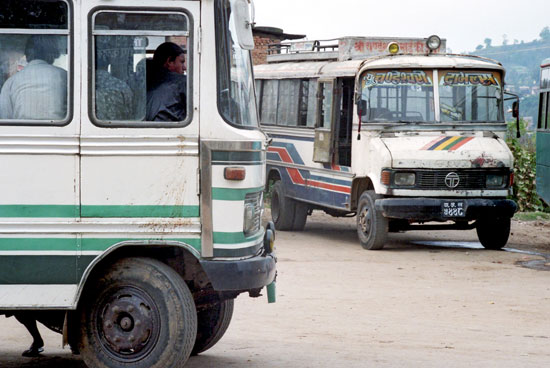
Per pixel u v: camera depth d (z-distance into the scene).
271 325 10.54
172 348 7.10
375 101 16.59
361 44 18.11
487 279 13.85
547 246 18.19
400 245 17.84
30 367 8.24
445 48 17.89
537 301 12.13
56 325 7.57
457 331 10.16
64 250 7.09
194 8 7.16
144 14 7.14
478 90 16.81
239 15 7.39
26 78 7.09
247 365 8.27
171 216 7.12
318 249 17.08
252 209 7.36
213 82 7.15
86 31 7.08
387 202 15.85
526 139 27.81
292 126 19.59
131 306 7.15
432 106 16.61
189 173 7.12
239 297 12.47
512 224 22.27
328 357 8.63
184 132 7.12
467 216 15.83
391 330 10.21
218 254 7.14
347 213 18.80
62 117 7.11
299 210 20.05
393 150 15.95
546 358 8.67
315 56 19.39
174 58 7.28
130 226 7.10
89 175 7.08
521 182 25.48
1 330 10.39
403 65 16.59
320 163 18.28
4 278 7.10
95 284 7.21
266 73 21.11
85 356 7.24
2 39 7.11
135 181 7.10
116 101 7.13
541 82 18.50
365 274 14.20
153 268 7.17
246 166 7.21
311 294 12.55
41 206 7.08
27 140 7.06
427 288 13.05
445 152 15.98
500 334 10.02
